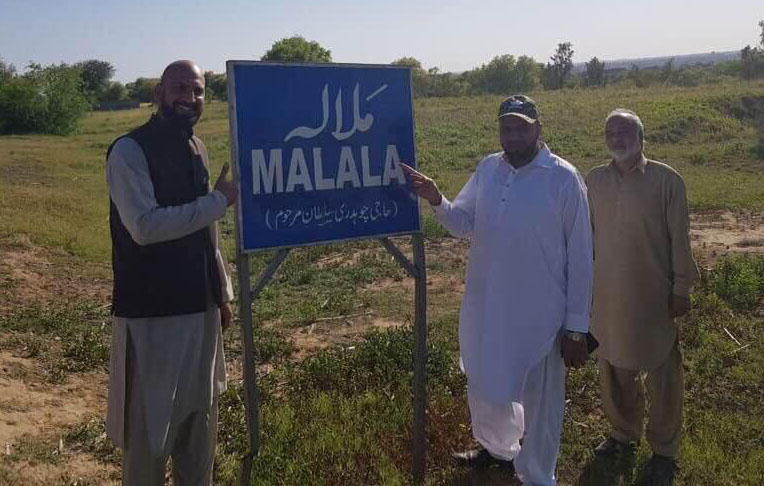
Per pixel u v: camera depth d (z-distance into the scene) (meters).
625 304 4.01
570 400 5.15
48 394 5.30
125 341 3.02
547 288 3.61
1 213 11.82
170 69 3.02
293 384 5.33
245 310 3.47
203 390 3.24
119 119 49.00
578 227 3.58
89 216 12.59
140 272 2.99
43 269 8.97
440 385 5.20
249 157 3.41
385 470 4.03
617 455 4.25
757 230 11.25
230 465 4.05
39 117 38.47
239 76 3.36
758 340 6.29
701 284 7.86
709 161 18.81
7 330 6.59
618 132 3.91
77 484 4.06
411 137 3.85
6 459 4.25
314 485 3.85
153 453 3.00
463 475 4.05
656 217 3.92
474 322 3.82
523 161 3.66
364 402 4.87
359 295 8.30
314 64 3.53
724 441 4.44
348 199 3.68
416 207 3.89
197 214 2.93
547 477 3.67
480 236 3.76
